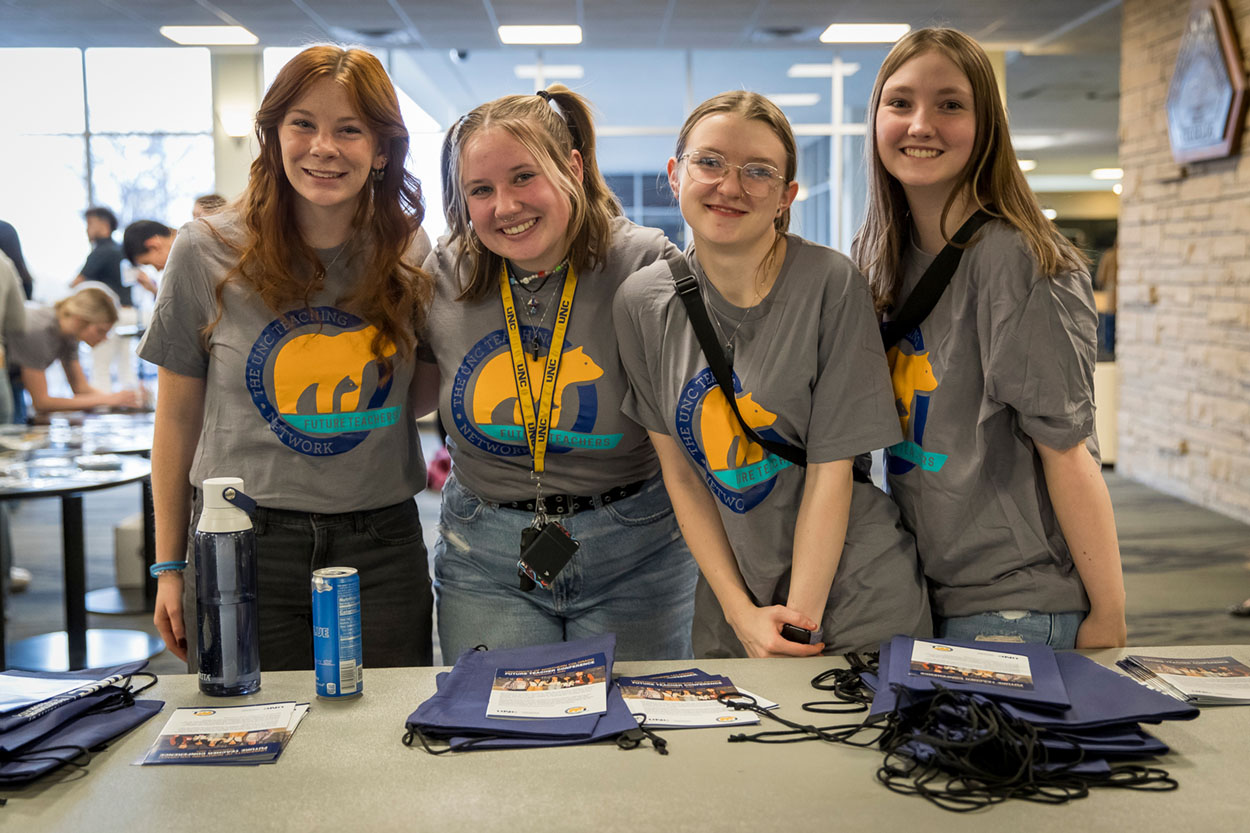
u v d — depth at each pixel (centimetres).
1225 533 560
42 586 488
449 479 212
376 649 193
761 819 104
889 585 169
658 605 206
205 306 184
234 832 103
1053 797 108
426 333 196
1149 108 688
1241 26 569
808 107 1173
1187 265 642
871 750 120
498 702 132
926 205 170
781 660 151
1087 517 162
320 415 184
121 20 845
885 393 164
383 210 184
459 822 104
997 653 136
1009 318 157
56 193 1016
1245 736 122
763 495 170
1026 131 1388
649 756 119
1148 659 147
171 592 192
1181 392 655
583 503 195
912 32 168
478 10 802
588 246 189
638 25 853
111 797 111
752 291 165
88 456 355
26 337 460
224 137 1014
